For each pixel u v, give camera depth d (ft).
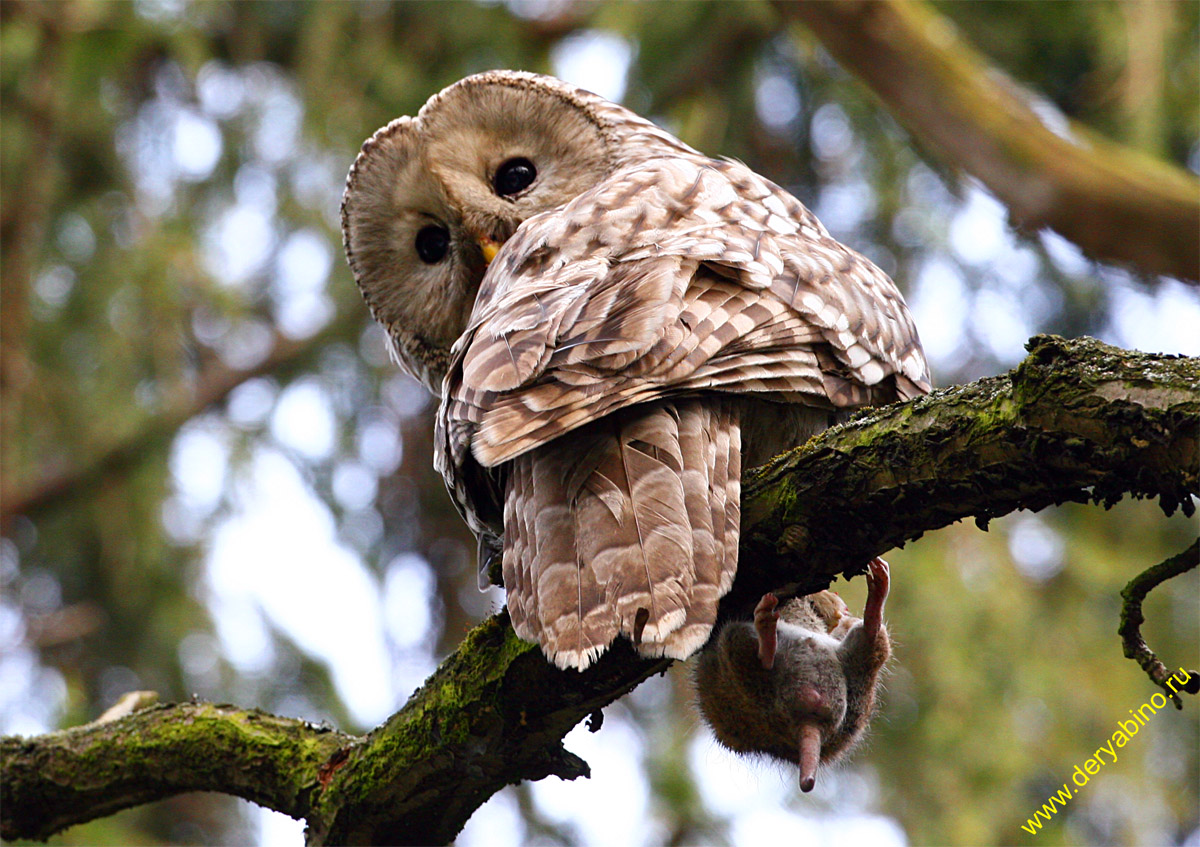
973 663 40.27
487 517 22.16
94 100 47.14
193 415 46.98
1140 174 25.34
